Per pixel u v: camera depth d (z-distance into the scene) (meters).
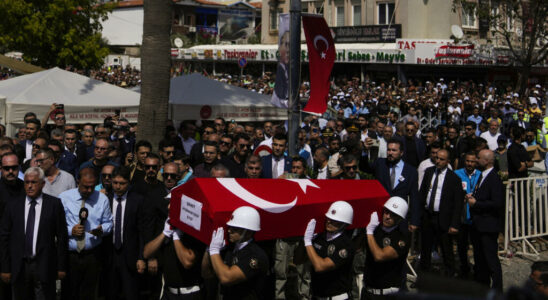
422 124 21.72
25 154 9.07
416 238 8.62
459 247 7.86
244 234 4.31
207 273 4.72
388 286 5.17
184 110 13.01
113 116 12.38
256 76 40.09
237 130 10.62
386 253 5.04
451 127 11.71
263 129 13.15
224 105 13.55
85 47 26.16
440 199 7.47
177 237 4.99
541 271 4.27
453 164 10.96
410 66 32.56
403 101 23.06
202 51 41.09
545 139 12.98
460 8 34.19
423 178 7.73
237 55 39.38
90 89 12.86
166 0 9.27
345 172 6.91
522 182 8.79
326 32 8.48
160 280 6.42
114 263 6.14
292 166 7.51
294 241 6.25
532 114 22.27
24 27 24.41
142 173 7.79
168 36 9.44
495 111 15.74
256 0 61.59
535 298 1.33
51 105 10.97
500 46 34.16
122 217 6.11
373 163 7.73
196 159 9.55
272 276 5.72
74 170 8.49
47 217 5.68
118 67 46.69
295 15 8.29
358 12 36.50
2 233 5.66
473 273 8.05
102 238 6.12
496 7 34.53
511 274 7.98
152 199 5.86
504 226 8.82
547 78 35.69
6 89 12.11
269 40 42.41
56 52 26.16
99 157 7.89
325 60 8.52
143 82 9.41
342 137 12.12
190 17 56.12
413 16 33.53
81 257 5.97
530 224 8.91
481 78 34.12
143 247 5.91
